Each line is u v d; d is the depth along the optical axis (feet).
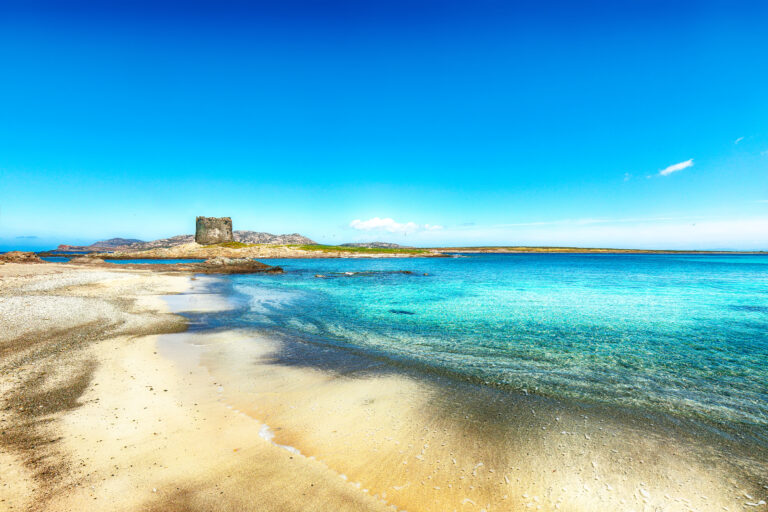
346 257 410.72
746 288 113.80
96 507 15.24
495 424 24.02
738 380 33.55
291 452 20.22
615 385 31.96
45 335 43.96
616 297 92.73
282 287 116.06
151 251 383.45
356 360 39.01
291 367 36.04
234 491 16.72
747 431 23.48
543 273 186.60
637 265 280.51
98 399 26.23
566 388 31.12
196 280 132.05
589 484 17.71
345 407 26.55
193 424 23.16
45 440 20.26
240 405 26.55
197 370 34.17
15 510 14.71
